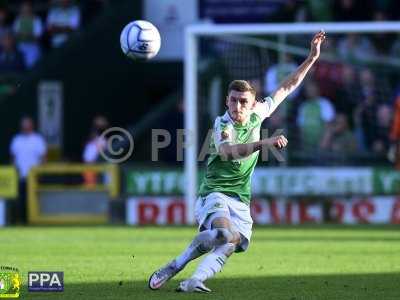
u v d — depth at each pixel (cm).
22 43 7662
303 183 6359
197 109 6406
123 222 6400
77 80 7238
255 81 6450
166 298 2655
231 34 6400
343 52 6462
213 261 2703
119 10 7338
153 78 7512
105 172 6469
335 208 6334
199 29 6234
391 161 6359
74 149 7225
